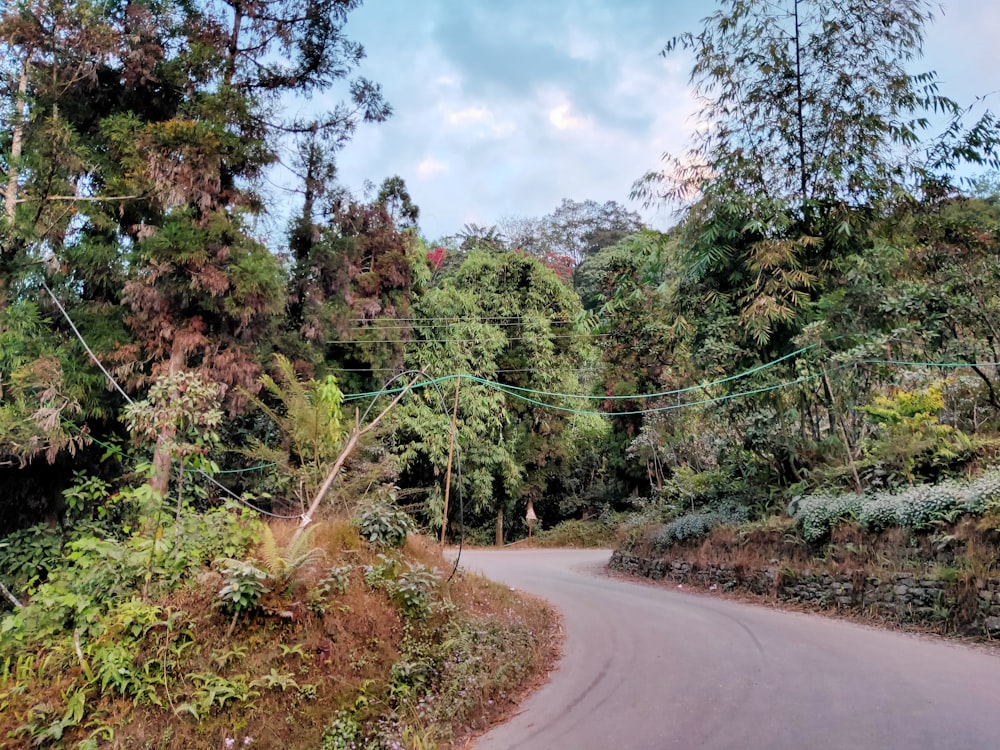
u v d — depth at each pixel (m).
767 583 11.24
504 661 6.66
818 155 13.23
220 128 11.22
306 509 8.26
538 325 25.12
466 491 23.69
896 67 12.70
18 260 9.13
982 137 12.04
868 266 12.05
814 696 5.52
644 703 5.66
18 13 9.52
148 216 11.25
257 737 4.60
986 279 10.78
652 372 18.67
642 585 13.93
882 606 9.02
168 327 10.59
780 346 13.33
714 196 13.26
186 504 8.16
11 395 8.89
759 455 13.50
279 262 13.59
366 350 18.94
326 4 13.34
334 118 14.51
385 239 20.28
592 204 52.59
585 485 29.50
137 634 4.91
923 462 10.47
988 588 7.75
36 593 6.05
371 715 5.19
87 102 11.38
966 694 5.43
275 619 5.43
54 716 4.36
